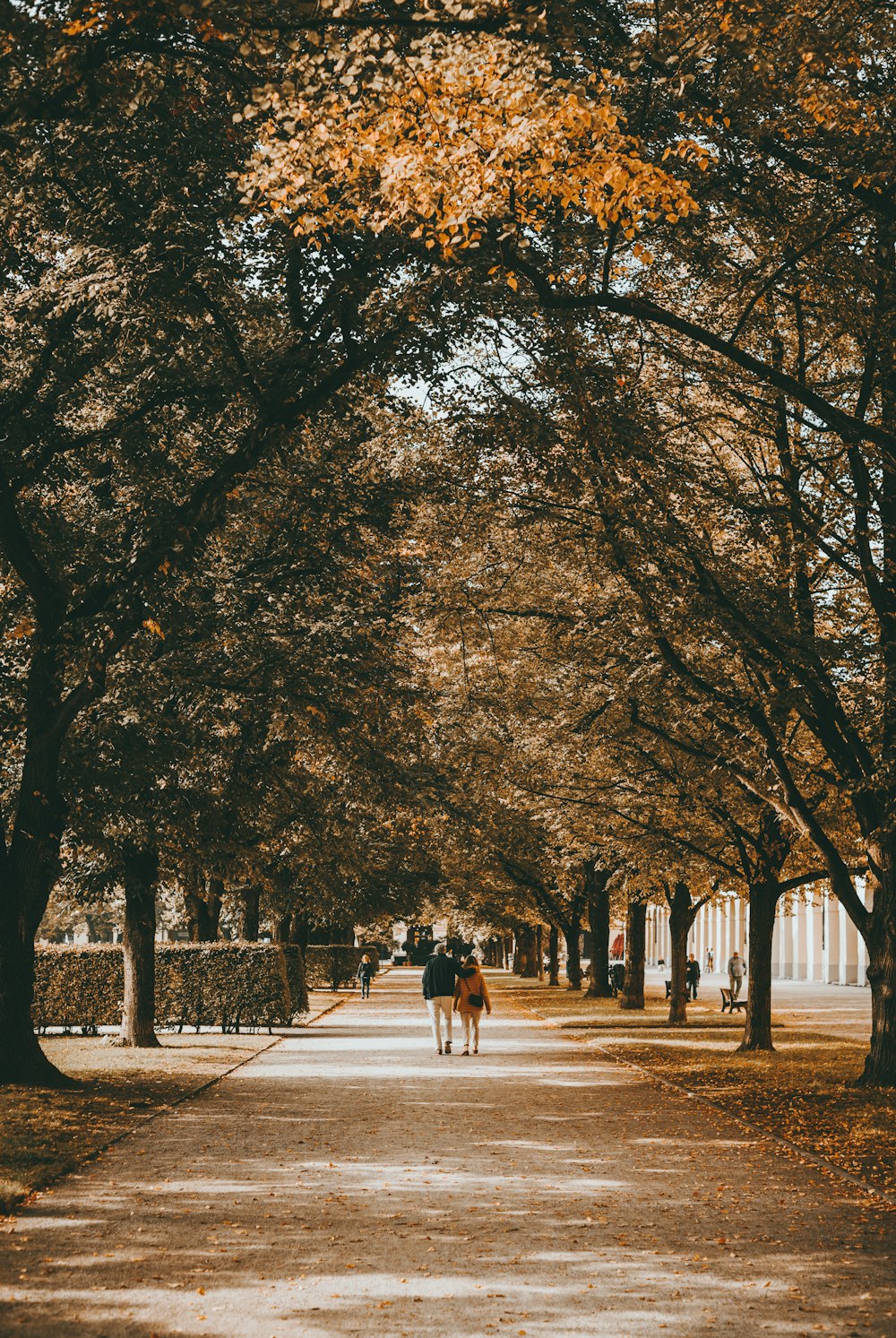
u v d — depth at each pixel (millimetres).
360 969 48438
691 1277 7348
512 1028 31156
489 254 11906
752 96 12188
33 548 17266
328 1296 6883
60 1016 29281
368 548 19156
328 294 13359
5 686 17625
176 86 12500
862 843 17672
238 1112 14734
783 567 17109
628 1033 28922
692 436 17938
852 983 66812
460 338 13586
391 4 10328
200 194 14414
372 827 31391
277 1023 29969
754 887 24609
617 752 23047
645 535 14977
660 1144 12453
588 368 13289
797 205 14086
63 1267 7418
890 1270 7535
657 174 9617
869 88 13039
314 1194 9680
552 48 9820
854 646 15805
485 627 20594
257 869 25500
